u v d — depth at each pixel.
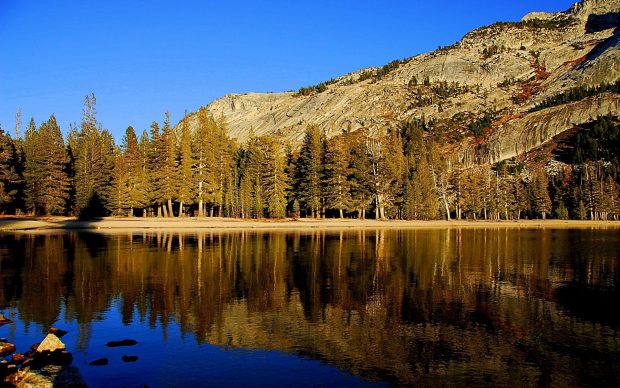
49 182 72.56
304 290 22.73
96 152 79.62
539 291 22.95
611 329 16.44
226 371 12.32
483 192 104.25
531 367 12.86
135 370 12.30
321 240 49.62
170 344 14.52
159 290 22.34
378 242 48.12
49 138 73.88
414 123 184.25
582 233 67.06
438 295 21.86
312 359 13.31
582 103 171.00
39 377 11.37
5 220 63.91
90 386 11.20
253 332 15.81
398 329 16.28
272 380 11.76
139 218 73.44
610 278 26.75
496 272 28.61
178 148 83.62
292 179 87.38
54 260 31.61
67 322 16.80
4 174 68.25
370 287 23.62
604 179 117.12
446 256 36.38
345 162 82.50
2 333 15.48
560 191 115.62
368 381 11.80
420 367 12.78
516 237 58.03
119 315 17.78
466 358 13.51
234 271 28.05
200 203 79.44
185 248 39.75
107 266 29.28
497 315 18.27
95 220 69.94
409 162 104.94
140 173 80.06
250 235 55.34
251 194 82.19
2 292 21.62
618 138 139.12
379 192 85.88
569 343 14.91
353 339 15.16
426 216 91.06
